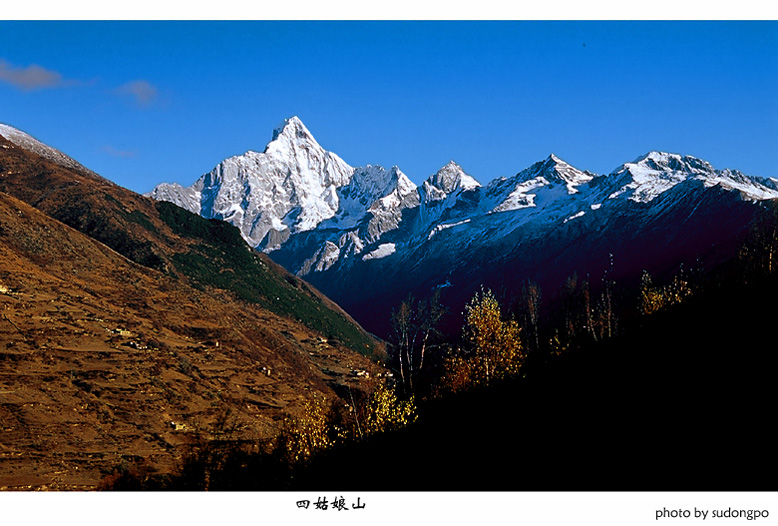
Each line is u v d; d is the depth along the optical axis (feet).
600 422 143.95
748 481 99.40
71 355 401.08
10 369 363.15
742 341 160.56
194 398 398.21
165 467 278.87
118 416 349.20
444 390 224.74
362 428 188.44
